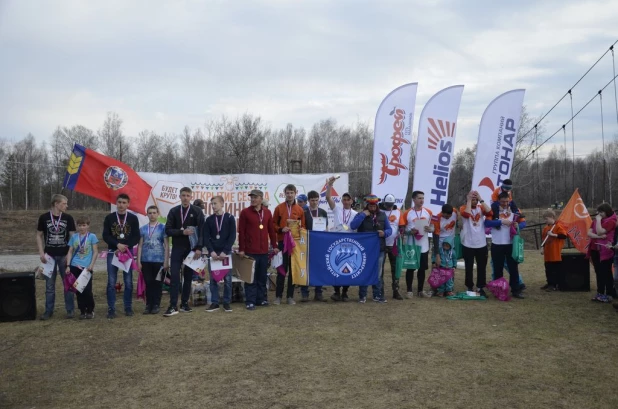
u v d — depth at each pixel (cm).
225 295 889
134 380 535
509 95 1330
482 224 1006
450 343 667
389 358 603
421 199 992
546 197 4600
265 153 4169
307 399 479
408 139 1249
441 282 1010
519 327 754
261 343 670
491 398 481
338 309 893
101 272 1452
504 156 1332
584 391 498
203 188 1481
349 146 4444
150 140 4766
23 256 2341
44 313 836
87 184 1198
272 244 932
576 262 1070
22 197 5225
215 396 488
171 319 820
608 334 712
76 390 509
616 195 4750
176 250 864
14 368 578
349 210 1045
